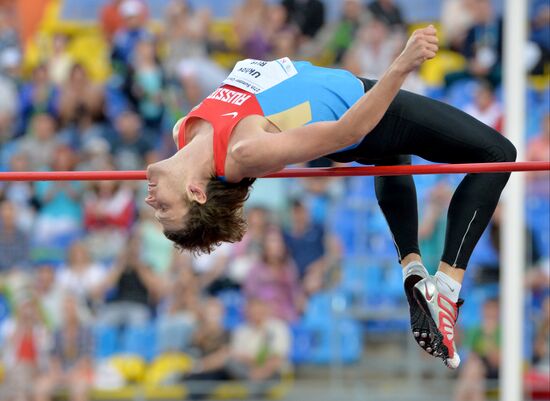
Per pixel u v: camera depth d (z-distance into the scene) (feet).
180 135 46.68
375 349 92.94
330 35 110.32
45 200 98.94
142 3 112.47
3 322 94.73
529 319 93.71
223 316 92.22
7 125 108.27
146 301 93.40
